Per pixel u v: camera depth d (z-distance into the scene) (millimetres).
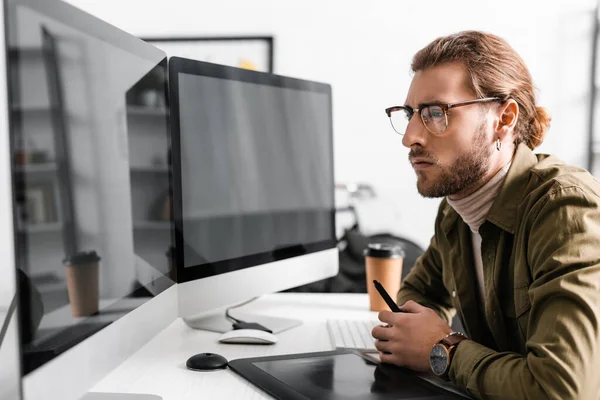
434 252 1351
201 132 1103
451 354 900
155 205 950
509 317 1039
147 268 911
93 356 723
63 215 667
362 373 919
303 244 1392
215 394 832
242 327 1206
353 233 2408
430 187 1022
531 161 1032
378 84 2457
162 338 1148
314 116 1435
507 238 1021
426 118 1010
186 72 1066
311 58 2465
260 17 2463
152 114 944
